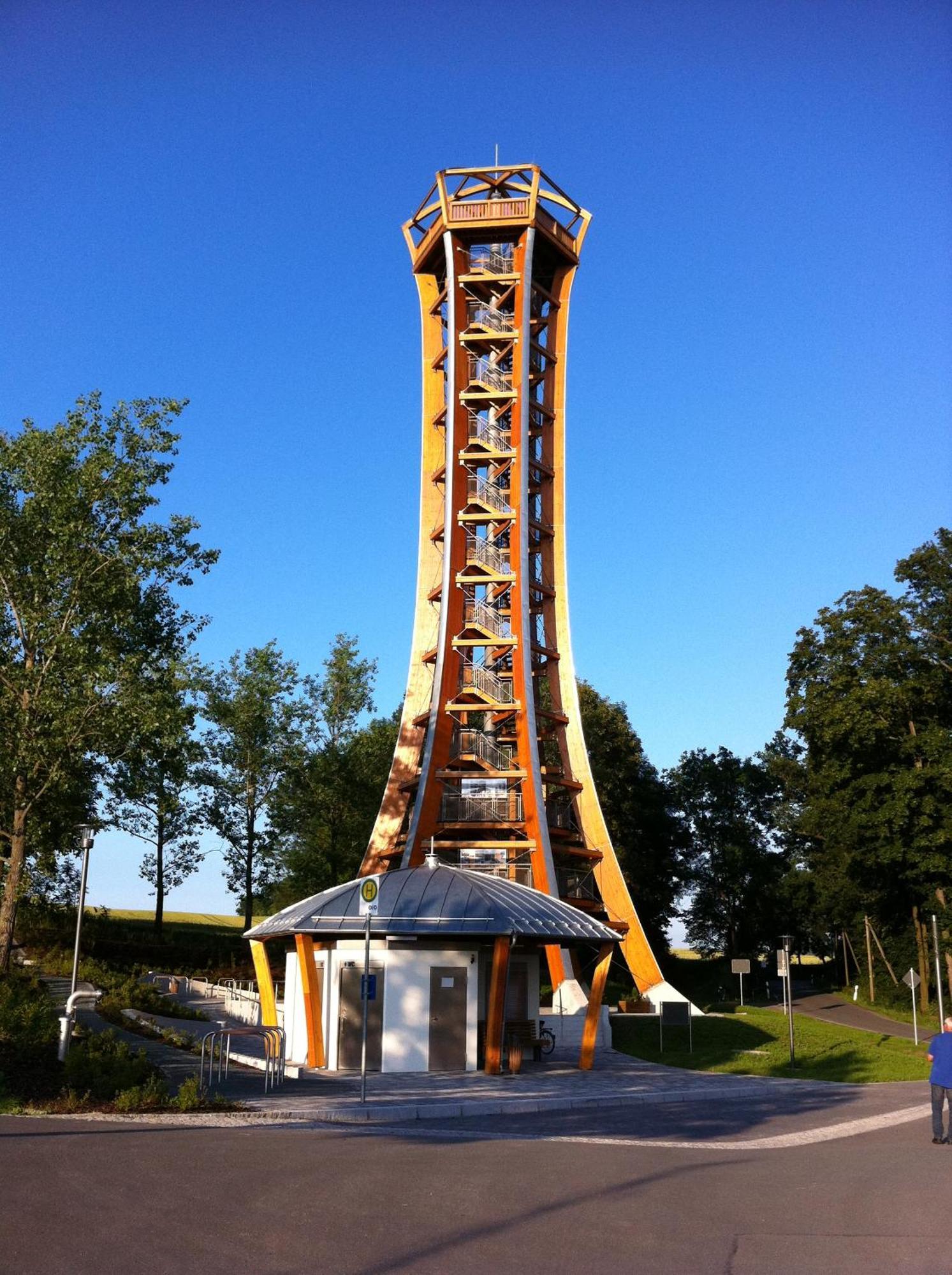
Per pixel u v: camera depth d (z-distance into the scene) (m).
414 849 45.41
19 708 34.44
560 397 51.69
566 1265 8.79
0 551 34.88
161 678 35.44
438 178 51.00
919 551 58.94
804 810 77.31
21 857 35.03
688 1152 15.45
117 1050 21.17
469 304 51.69
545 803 46.28
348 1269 8.45
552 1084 26.08
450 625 47.59
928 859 54.53
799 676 63.25
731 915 88.88
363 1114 19.23
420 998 28.92
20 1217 9.58
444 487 51.16
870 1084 29.64
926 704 58.09
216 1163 12.55
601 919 51.12
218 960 60.72
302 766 68.31
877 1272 8.73
